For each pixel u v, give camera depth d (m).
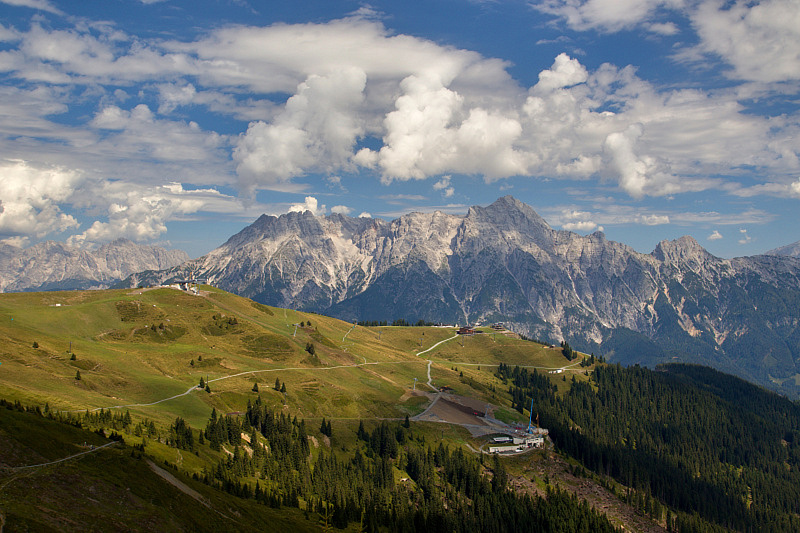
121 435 158.75
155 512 109.06
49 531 88.44
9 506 90.75
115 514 102.44
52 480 104.00
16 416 120.56
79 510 98.88
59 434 122.38
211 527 117.62
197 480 147.88
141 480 118.56
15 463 104.56
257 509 148.62
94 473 112.56
